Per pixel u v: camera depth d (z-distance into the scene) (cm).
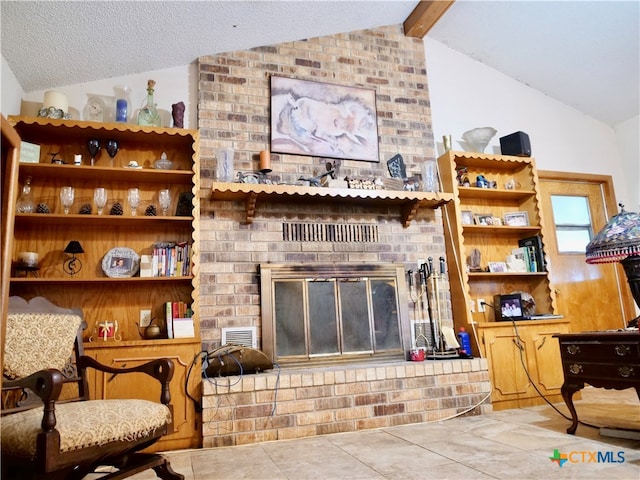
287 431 279
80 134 307
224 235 327
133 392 263
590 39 397
